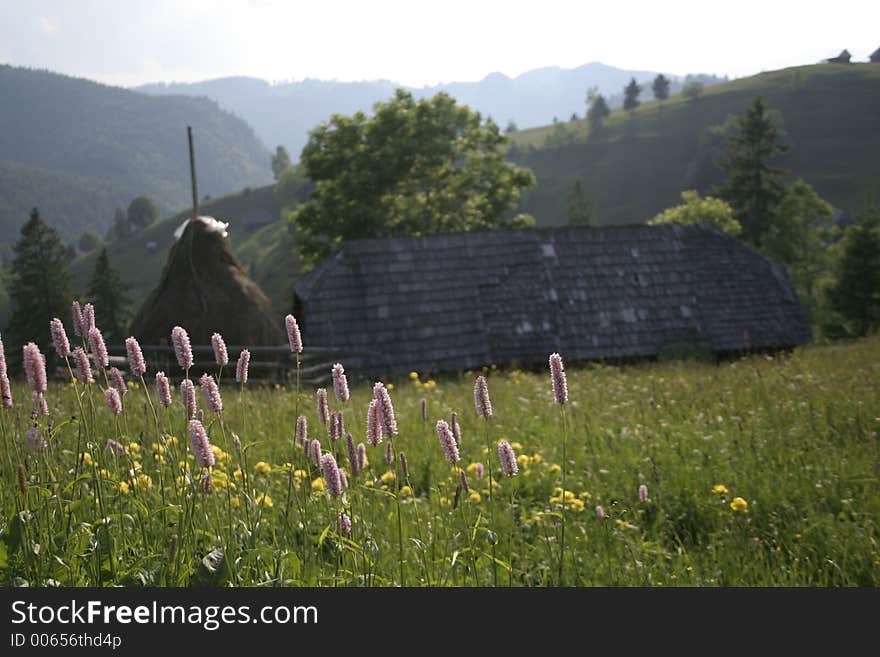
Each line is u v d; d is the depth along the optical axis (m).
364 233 44.12
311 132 45.47
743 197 73.75
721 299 30.53
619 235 31.34
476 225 47.62
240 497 4.49
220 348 3.93
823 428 8.02
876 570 4.68
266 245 188.38
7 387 3.82
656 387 11.79
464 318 28.27
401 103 45.72
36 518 3.67
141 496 4.27
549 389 12.29
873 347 17.25
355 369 26.48
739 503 5.66
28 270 62.66
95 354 3.95
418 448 7.79
